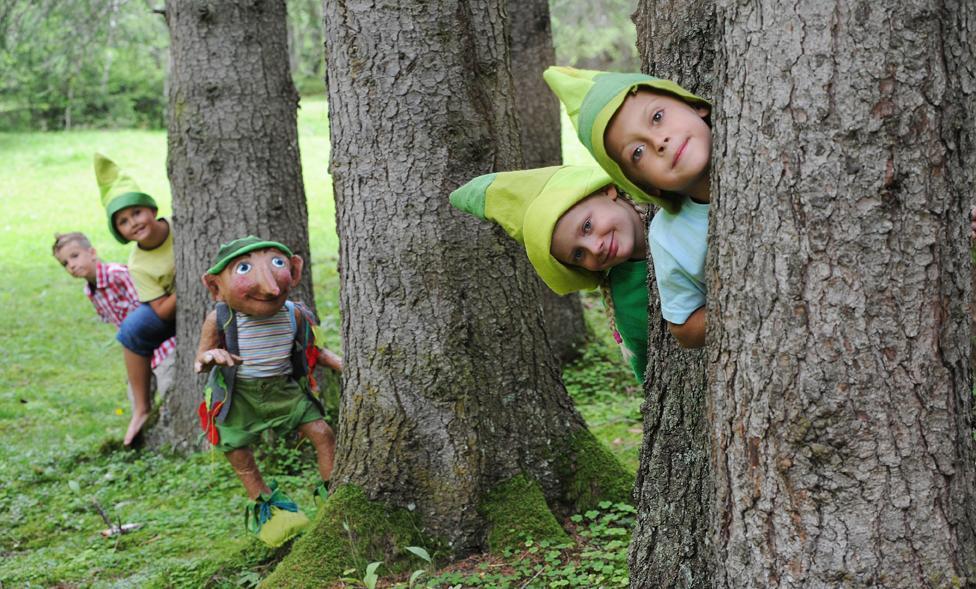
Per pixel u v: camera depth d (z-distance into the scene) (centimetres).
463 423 455
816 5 203
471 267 457
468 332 457
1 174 2559
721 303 228
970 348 218
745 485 227
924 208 204
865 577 213
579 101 252
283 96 686
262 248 490
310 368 518
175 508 623
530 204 311
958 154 208
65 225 2009
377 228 450
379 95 442
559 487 477
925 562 212
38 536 598
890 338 207
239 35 667
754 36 212
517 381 472
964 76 207
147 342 723
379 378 457
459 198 345
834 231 206
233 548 523
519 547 443
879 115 201
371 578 352
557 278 313
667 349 323
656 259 261
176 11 669
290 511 493
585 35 1617
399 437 454
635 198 256
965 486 217
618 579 400
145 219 706
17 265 1678
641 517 339
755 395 221
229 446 495
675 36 314
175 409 712
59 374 1057
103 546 565
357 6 439
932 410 210
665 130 238
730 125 220
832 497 213
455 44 445
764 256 215
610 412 736
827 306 208
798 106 206
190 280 682
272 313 492
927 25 200
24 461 731
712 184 229
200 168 670
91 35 1138
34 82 1825
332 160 463
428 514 454
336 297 1280
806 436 213
